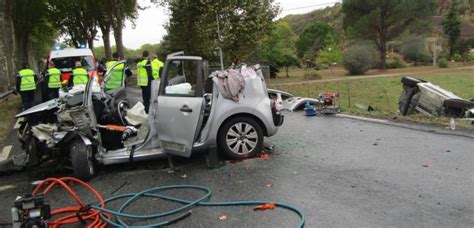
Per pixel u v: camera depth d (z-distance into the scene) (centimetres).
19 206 405
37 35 4797
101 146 657
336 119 1059
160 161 708
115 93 754
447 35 5278
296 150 738
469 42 5216
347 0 4412
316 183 560
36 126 641
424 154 679
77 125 624
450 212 451
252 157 687
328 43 4962
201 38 2086
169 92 648
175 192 556
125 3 3231
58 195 575
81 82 1171
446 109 1067
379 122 984
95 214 474
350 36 4319
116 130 666
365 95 2033
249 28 2012
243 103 663
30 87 1359
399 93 2091
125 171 666
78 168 615
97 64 1809
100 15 3612
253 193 535
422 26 4459
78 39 4525
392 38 4281
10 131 1105
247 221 453
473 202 475
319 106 1200
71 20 4347
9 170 676
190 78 704
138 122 719
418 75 3153
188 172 638
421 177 566
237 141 675
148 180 615
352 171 605
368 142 781
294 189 541
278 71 3291
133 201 533
